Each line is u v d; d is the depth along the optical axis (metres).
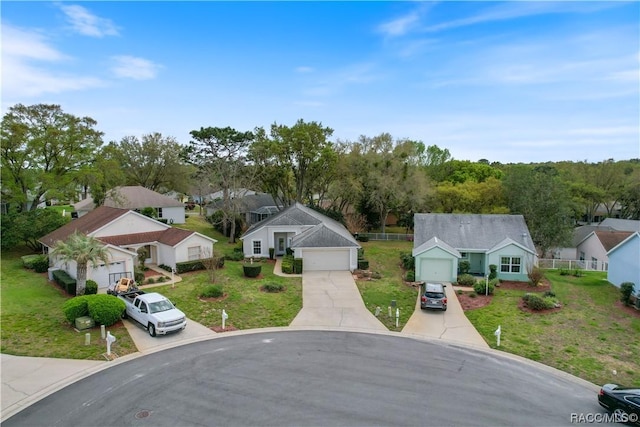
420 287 28.94
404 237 49.66
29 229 33.91
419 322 22.11
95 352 17.45
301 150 46.06
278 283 28.27
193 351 17.80
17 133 36.00
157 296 21.05
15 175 37.47
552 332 20.80
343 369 16.12
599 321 22.36
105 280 26.41
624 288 24.78
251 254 37.53
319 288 28.16
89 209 49.66
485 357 17.69
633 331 21.03
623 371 16.66
